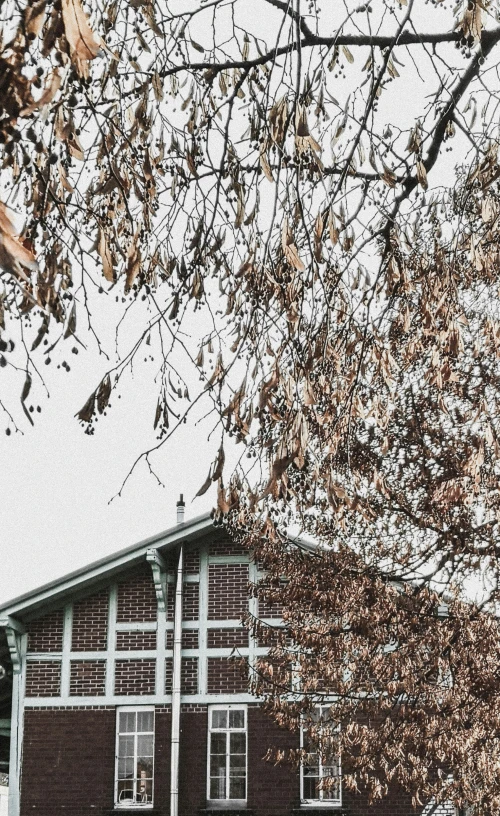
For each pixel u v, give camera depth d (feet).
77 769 60.13
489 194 19.20
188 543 63.52
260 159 15.56
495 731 37.27
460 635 36.65
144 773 59.82
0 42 9.95
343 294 19.08
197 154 17.80
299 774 58.54
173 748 59.16
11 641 61.57
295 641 44.98
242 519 41.73
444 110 18.72
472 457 28.35
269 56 17.74
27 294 8.27
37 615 62.80
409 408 35.94
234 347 16.07
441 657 37.58
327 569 40.96
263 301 16.97
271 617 61.98
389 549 39.83
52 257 15.60
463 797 41.50
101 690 61.46
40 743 60.70
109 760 60.18
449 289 20.04
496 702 36.35
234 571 62.95
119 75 16.74
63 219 15.96
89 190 17.65
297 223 15.71
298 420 13.94
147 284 17.40
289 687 45.78
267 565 44.62
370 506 35.76
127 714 61.11
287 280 16.97
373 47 17.17
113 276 15.46
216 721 60.34
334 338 19.65
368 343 19.01
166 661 61.77
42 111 10.08
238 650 61.36
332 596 40.57
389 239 19.02
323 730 44.34
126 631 62.44
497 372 33.65
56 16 9.46
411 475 37.04
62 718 61.11
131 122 17.19
